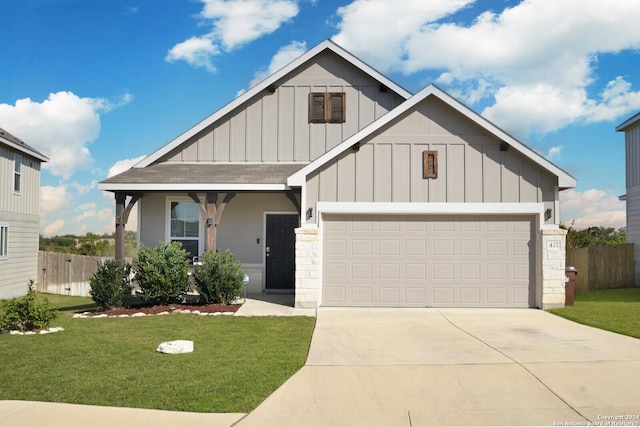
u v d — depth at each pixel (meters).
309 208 12.84
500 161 12.75
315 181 12.85
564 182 12.53
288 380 6.68
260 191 13.98
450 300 12.86
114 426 5.19
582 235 29.86
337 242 12.98
